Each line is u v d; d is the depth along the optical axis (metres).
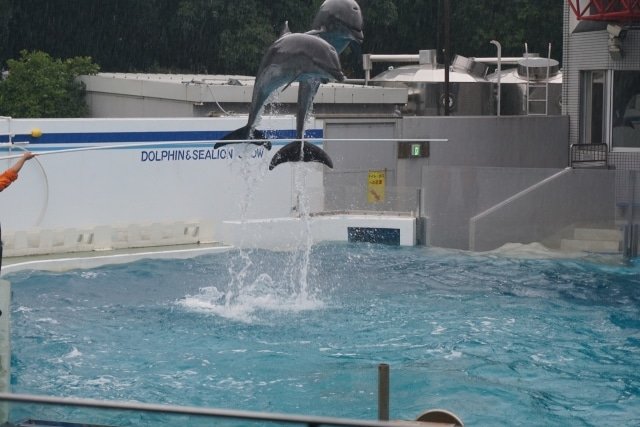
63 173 38.22
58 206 38.25
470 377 25.17
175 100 47.50
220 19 72.38
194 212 41.72
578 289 35.38
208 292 34.00
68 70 57.06
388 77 63.09
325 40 27.58
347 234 43.75
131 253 38.28
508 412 22.58
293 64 26.89
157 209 40.78
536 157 52.16
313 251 41.62
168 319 30.50
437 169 43.06
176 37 75.81
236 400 23.22
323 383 24.58
